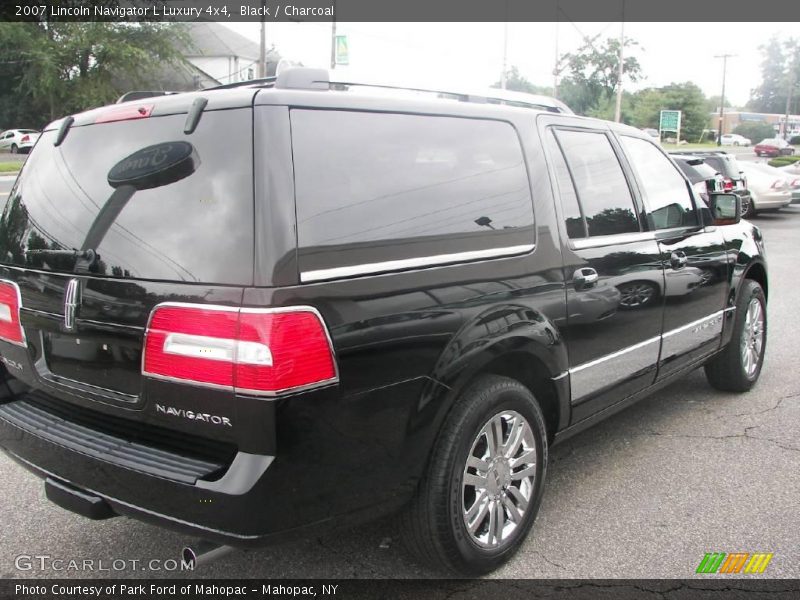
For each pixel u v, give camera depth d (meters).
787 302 8.40
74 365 2.67
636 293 3.74
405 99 2.83
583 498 3.68
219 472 2.31
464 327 2.73
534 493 3.16
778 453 4.23
